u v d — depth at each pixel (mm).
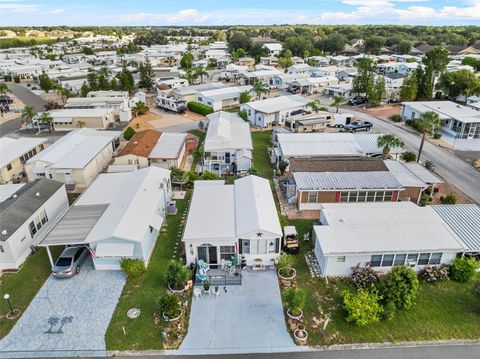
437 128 50219
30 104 83938
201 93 76938
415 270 26047
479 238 26969
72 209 30234
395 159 44469
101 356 20188
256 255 26922
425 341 20688
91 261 27984
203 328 21688
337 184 34500
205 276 25250
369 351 20188
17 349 20625
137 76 106688
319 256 26922
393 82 90125
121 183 34812
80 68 120875
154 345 20594
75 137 49500
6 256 26828
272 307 23250
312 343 20609
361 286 24453
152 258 28156
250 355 20000
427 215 29328
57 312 23031
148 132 50844
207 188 33875
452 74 78500
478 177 42000
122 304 23578
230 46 164375
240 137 48719
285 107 63125
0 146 46688
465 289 24625
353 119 62188
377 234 26656
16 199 30766
